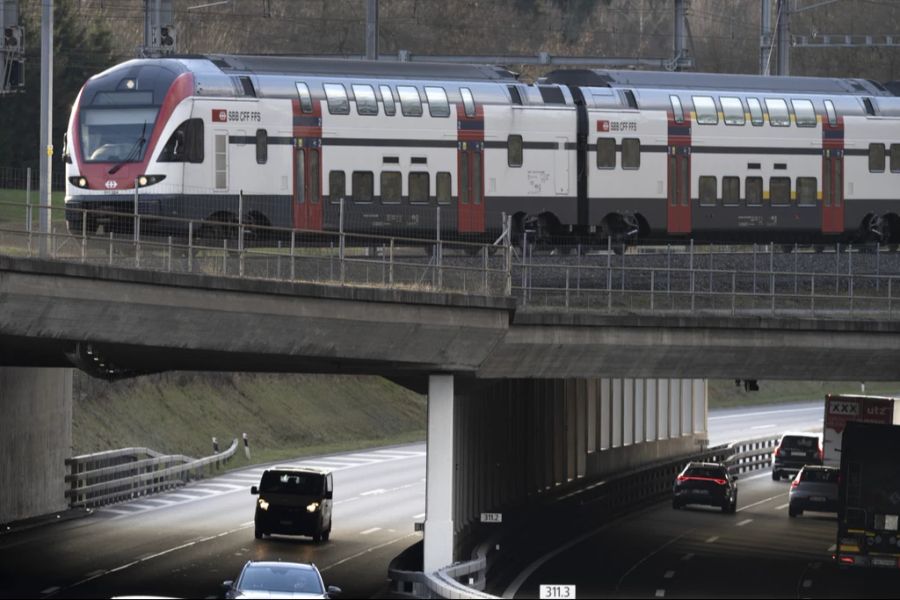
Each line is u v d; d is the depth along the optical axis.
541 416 168.12
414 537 142.12
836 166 163.88
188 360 110.44
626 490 178.50
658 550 140.38
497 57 179.38
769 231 161.12
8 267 89.44
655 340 124.62
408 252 146.88
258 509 135.88
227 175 135.75
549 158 150.25
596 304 128.62
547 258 146.12
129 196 132.50
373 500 171.38
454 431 126.75
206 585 109.06
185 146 133.50
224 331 102.56
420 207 144.50
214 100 135.25
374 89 143.25
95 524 145.25
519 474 159.50
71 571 114.94
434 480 114.88
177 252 132.75
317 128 140.00
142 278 95.75
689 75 160.75
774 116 161.12
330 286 105.31
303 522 135.12
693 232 157.75
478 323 114.19
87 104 135.25
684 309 131.25
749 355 129.88
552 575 123.06
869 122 165.62
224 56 140.62
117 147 133.50
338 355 110.44
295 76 140.38
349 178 141.50
